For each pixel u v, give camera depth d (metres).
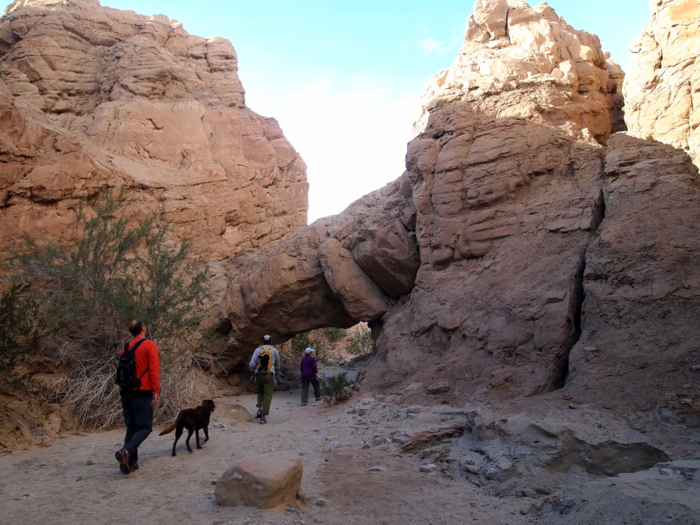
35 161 13.20
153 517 3.82
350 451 5.88
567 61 10.48
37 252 9.35
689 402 5.28
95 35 20.75
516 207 9.15
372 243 11.43
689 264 6.53
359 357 17.94
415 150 10.68
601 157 8.87
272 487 3.89
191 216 16.72
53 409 7.57
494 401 6.63
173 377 8.74
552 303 7.41
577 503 3.70
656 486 3.71
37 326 8.24
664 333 6.20
